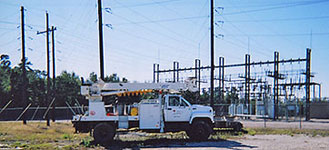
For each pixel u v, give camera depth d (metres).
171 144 16.83
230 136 20.53
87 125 17.97
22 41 31.20
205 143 17.19
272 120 42.06
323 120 43.16
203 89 51.88
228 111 46.22
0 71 60.75
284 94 49.91
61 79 62.41
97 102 18.05
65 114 58.22
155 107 18.39
